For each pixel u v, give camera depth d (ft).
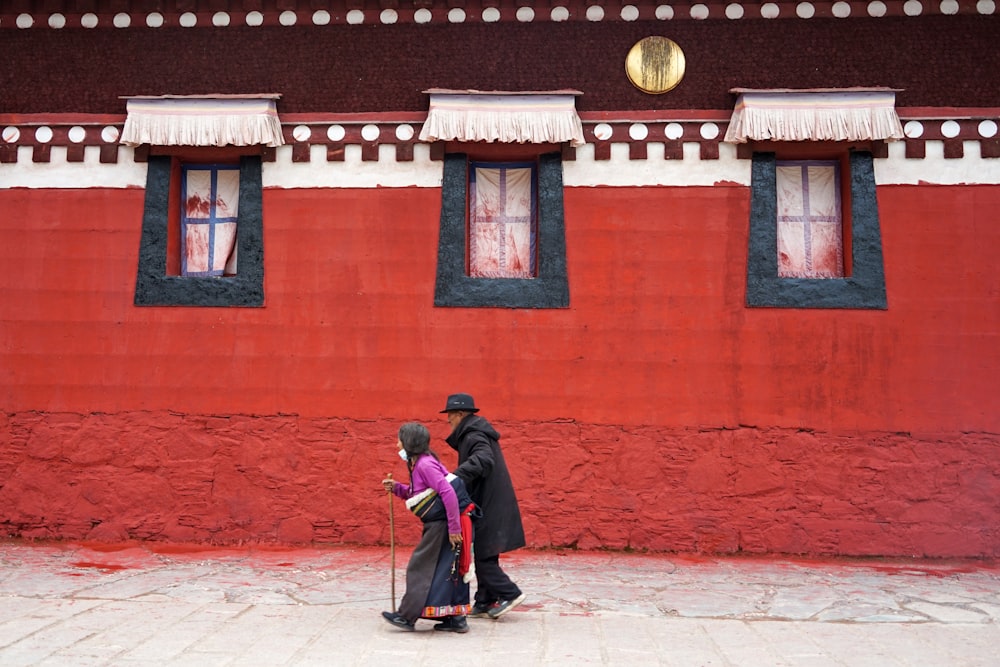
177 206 32.94
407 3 32.73
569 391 31.32
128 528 31.42
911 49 31.76
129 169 32.45
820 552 30.53
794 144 31.58
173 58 32.81
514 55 32.40
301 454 31.48
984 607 23.81
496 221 32.78
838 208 32.24
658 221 31.68
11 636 19.53
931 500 30.53
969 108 31.42
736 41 32.12
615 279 31.55
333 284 31.91
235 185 33.24
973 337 30.83
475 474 21.26
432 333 31.63
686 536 30.73
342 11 32.81
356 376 31.63
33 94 32.91
